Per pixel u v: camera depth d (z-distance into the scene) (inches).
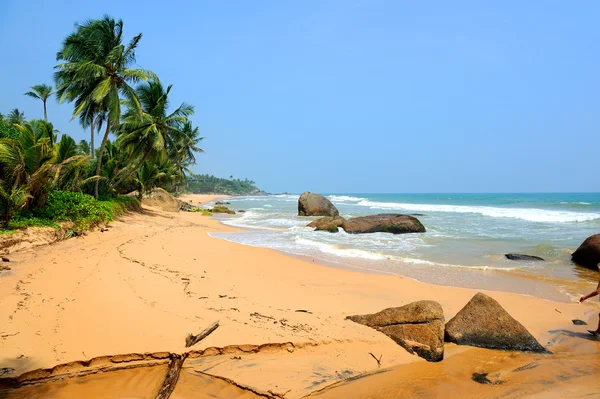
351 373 185.2
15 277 308.2
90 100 846.5
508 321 230.7
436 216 1164.5
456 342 227.8
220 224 989.2
